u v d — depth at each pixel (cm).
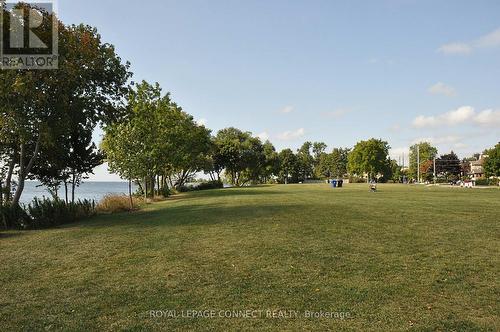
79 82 2048
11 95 1838
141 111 4022
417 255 953
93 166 3136
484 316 595
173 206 2720
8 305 687
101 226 1705
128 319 607
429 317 592
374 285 736
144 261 963
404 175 12531
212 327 570
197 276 818
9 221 1828
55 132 2044
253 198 3038
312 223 1484
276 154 10638
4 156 2644
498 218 1584
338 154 14975
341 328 559
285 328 562
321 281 764
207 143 7025
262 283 761
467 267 844
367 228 1352
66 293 742
